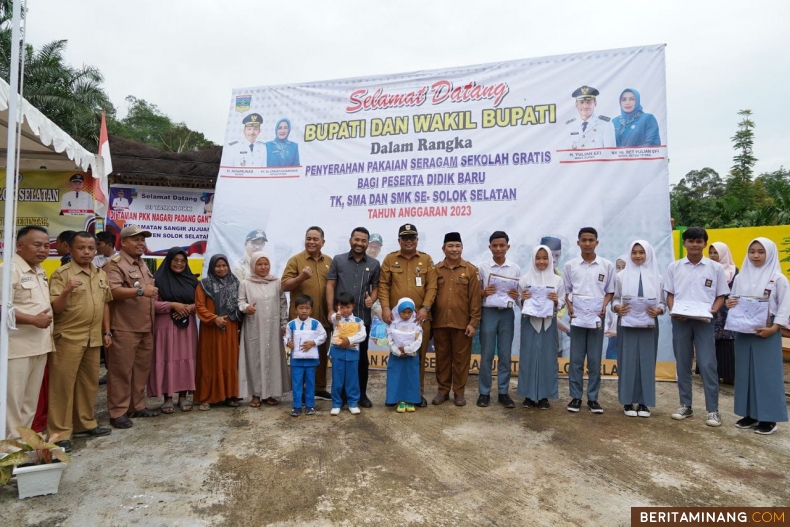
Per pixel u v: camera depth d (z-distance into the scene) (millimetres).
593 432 3938
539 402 4656
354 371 4406
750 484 3021
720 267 4180
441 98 6199
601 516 2621
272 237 6477
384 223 6246
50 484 2797
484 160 6008
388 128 6316
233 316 4496
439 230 6074
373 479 3039
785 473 3184
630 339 4371
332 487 2926
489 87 6066
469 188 6027
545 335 4547
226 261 4527
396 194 6227
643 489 2939
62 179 5949
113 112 24703
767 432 3910
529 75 5969
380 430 3955
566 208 5746
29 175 5895
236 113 6734
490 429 3996
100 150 6305
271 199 6535
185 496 2805
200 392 4496
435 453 3471
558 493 2877
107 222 8320
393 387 4488
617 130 5684
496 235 4672
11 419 3141
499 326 4684
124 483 2965
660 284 4332
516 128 5953
